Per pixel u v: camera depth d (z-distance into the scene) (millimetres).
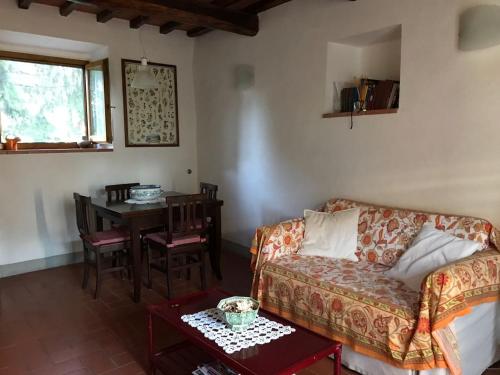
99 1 3238
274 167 4121
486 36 2469
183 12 3568
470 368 2162
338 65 3555
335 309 2342
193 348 2400
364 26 3162
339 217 3111
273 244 2961
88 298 3424
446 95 2719
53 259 4273
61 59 4523
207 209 3807
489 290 2186
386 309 2121
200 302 2350
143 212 3340
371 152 3213
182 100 5070
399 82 3041
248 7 4008
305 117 3723
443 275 1929
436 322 1910
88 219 3387
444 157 2766
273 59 3984
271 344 1854
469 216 2652
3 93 4191
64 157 4266
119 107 4574
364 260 2936
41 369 2387
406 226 2809
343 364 2385
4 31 3787
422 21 2801
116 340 2723
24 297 3445
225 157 4781
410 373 2031
